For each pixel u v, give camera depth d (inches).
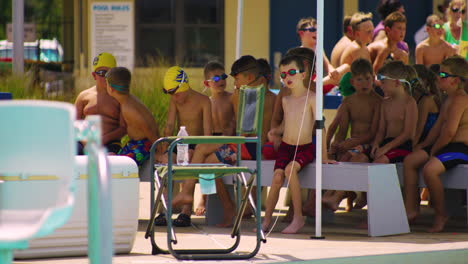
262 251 617.0
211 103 820.0
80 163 585.6
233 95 839.7
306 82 800.3
